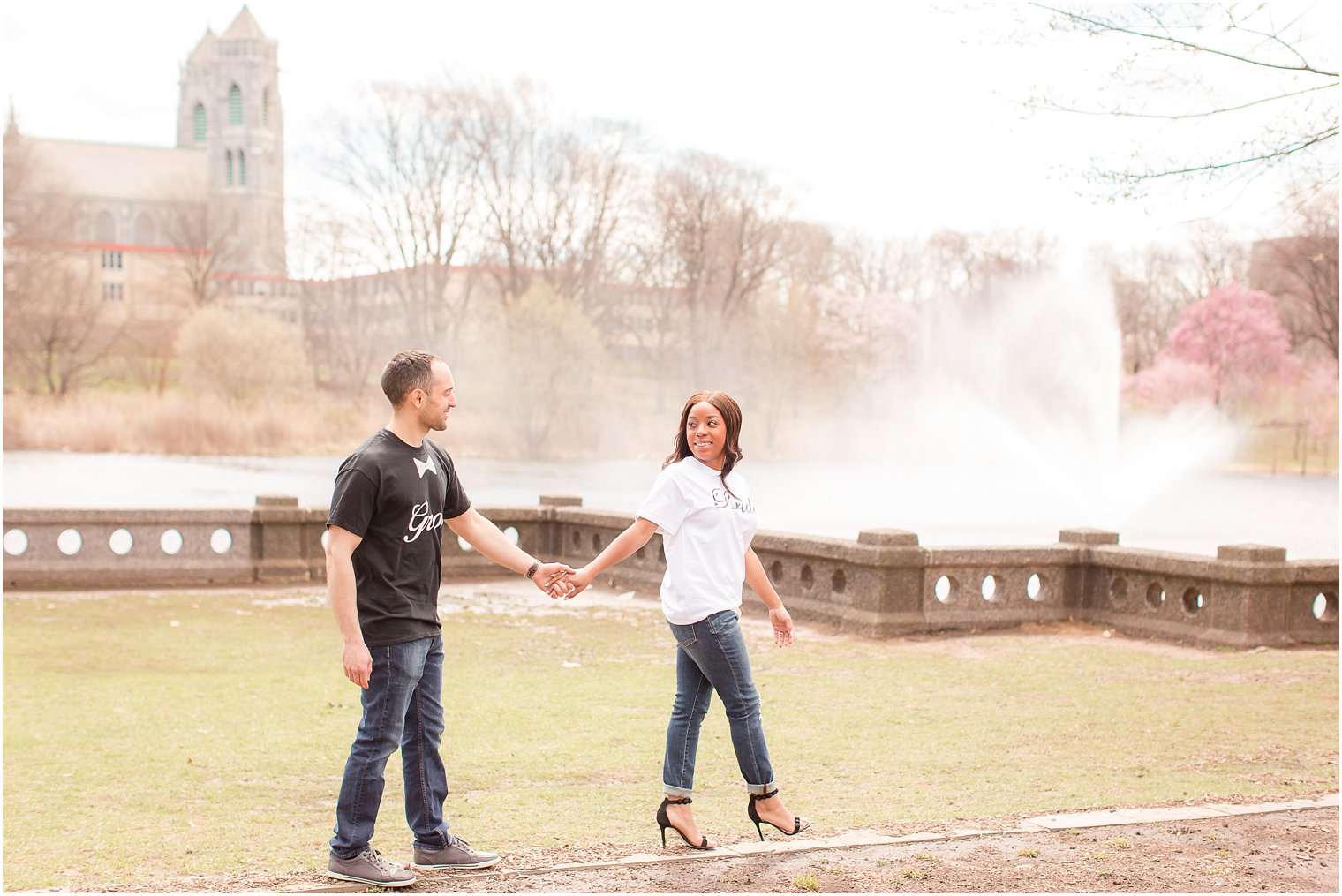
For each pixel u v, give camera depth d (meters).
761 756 5.33
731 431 5.38
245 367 63.34
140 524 15.64
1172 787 6.82
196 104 182.62
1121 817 5.82
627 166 77.19
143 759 7.42
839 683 10.16
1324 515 39.03
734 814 6.26
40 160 79.25
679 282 79.25
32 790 6.70
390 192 76.62
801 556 13.73
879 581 12.65
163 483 43.50
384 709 4.88
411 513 4.90
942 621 12.76
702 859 5.11
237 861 5.39
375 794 4.88
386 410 65.56
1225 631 12.11
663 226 77.81
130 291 112.12
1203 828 5.59
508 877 4.90
